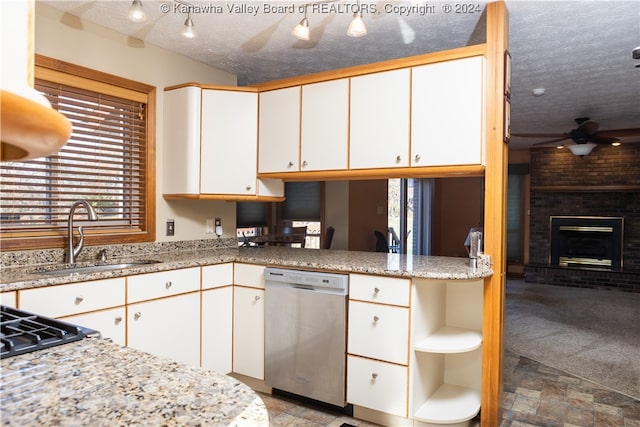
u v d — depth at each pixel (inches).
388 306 94.4
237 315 117.9
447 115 100.0
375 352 96.1
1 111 13.8
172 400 29.5
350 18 108.6
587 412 105.1
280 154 124.5
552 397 113.7
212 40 124.2
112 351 39.6
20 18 17.8
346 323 100.0
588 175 297.1
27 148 18.2
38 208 105.3
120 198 123.5
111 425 25.9
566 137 208.8
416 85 103.7
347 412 103.0
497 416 96.4
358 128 111.5
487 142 97.2
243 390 31.4
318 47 128.3
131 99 122.4
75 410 27.7
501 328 99.2
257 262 113.6
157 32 118.7
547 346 156.8
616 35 117.3
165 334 102.5
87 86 111.8
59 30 105.8
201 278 110.9
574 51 129.1
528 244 322.7
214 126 126.7
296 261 109.2
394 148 106.4
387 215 302.0
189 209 138.6
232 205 154.4
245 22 112.0
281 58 138.0
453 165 99.4
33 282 79.2
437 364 106.0
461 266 99.6
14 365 35.7
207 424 26.3
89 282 87.8
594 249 298.4
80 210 112.9
